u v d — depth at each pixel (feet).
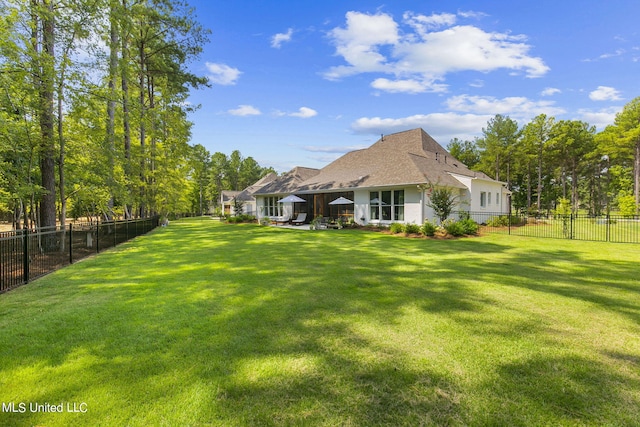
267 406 7.80
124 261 28.89
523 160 122.01
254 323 13.12
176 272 23.65
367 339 11.55
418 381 8.87
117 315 14.20
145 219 59.72
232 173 265.13
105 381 8.90
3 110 32.17
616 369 9.52
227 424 7.17
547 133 115.75
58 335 12.05
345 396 8.20
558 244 38.34
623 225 66.69
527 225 66.59
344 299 16.30
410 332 12.17
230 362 9.92
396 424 7.18
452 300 16.08
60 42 34.22
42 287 19.44
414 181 53.01
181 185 86.43
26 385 8.73
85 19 35.32
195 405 7.84
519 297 16.58
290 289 18.30
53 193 35.17
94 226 36.60
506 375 9.18
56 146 37.35
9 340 11.60
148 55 65.21
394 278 20.85
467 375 9.17
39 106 32.83
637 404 7.87
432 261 27.04
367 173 65.62
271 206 89.76
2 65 28.68
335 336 11.81
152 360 10.08
